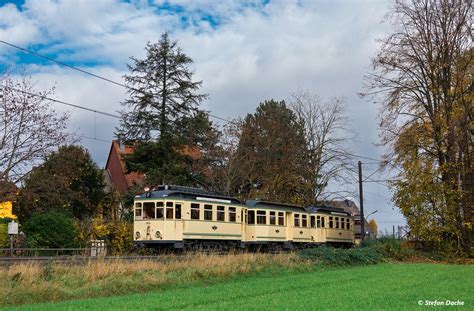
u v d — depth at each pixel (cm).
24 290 1620
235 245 3481
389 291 1706
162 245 3111
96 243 3231
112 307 1356
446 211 3716
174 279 2056
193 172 4781
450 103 3784
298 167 5500
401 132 3881
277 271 2584
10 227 2762
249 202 3750
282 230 3931
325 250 3225
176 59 4506
